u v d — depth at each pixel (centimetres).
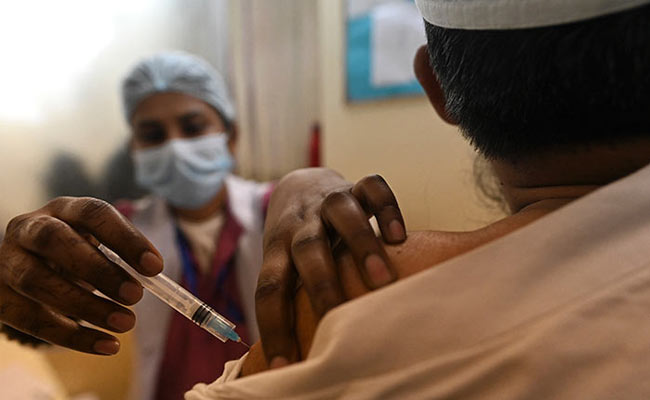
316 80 199
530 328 27
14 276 44
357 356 28
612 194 30
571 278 28
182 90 152
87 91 177
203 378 120
